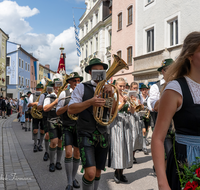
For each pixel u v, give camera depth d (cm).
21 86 4503
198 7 1045
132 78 1639
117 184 379
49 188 354
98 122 245
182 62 144
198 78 140
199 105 132
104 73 247
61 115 367
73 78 384
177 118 138
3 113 1906
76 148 355
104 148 256
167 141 305
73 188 359
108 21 2247
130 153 381
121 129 376
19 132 995
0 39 2477
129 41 1669
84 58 3108
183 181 134
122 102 389
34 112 597
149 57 1413
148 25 1432
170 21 1246
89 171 236
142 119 584
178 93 131
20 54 4466
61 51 1224
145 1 1467
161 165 122
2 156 551
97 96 238
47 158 523
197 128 133
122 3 1764
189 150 135
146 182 387
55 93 495
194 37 140
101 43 2389
